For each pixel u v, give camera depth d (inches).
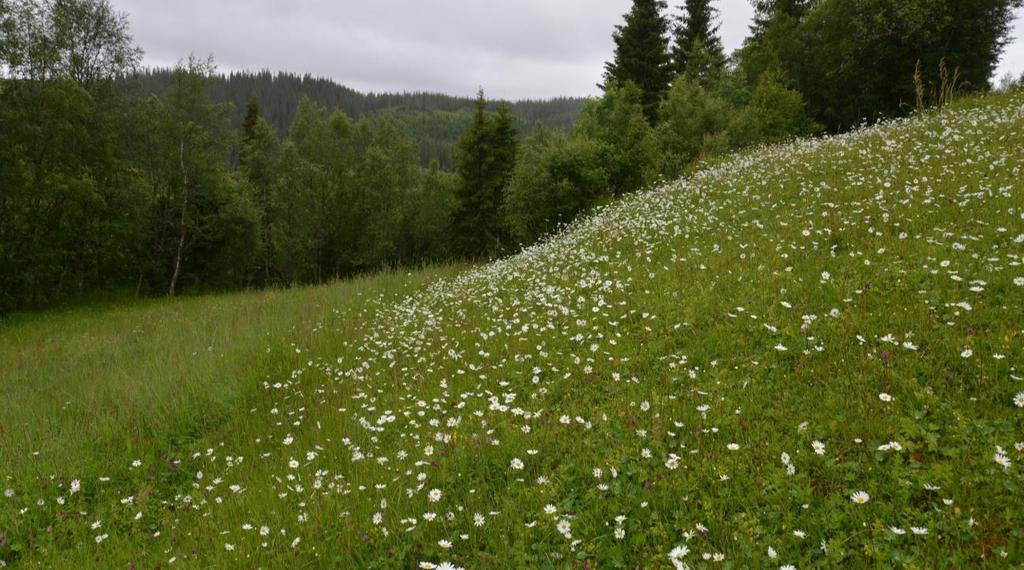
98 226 1206.9
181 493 277.0
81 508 270.5
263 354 459.8
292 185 1777.8
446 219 2063.2
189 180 1424.7
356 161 1854.1
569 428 231.6
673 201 609.9
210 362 442.6
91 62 1230.3
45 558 227.6
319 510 207.5
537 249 677.3
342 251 1883.6
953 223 323.3
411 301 633.0
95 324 863.7
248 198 1668.3
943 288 261.6
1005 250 279.7
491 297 493.7
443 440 239.1
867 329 241.8
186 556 202.7
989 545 133.3
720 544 150.9
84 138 1117.7
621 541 160.9
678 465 186.7
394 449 257.0
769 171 584.4
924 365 206.5
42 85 1078.4
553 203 1132.5
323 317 584.1
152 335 667.4
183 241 1432.1
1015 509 140.0
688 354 269.9
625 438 212.2
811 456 177.3
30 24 1054.4
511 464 210.4
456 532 177.3
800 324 263.7
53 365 559.2
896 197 392.8
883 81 1332.4
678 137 1165.7
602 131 1262.3
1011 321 222.5
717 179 642.2
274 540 194.5
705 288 341.1
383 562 171.8
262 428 331.6
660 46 1782.7
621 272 425.4
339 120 2037.4
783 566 135.4
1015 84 942.4
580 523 170.4
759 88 1301.7
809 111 1493.6
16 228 1071.0
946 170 419.2
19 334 834.8
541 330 354.6
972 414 177.8
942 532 140.1
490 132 1743.4
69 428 347.6
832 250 335.0
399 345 431.5
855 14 1299.2
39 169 1045.2
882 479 161.6
